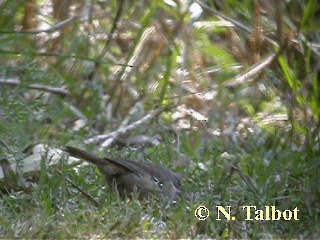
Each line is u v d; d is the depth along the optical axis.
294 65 13.88
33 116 11.30
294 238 9.67
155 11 14.09
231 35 14.81
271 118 14.14
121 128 13.41
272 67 14.36
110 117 13.90
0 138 10.77
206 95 14.52
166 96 14.64
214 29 14.69
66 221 9.12
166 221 9.66
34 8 13.58
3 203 10.07
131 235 8.99
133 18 14.42
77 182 10.72
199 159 11.77
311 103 12.79
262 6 14.53
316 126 12.52
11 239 8.67
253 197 10.48
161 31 14.15
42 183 10.24
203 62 14.78
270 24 14.52
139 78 14.42
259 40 14.17
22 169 10.73
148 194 10.62
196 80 14.70
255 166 11.37
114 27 14.02
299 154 11.69
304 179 11.05
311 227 9.99
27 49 11.74
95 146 12.58
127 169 10.80
